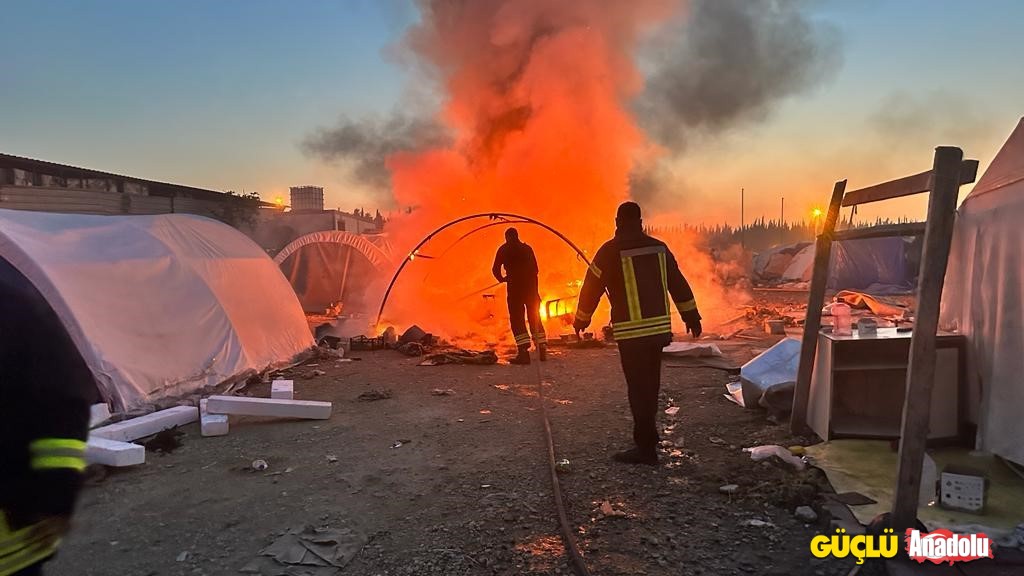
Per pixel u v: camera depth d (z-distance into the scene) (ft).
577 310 15.65
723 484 13.60
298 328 31.30
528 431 18.17
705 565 10.28
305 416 19.67
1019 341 13.35
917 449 10.69
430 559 10.71
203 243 27.68
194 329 23.79
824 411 15.87
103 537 11.82
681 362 28.07
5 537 4.27
